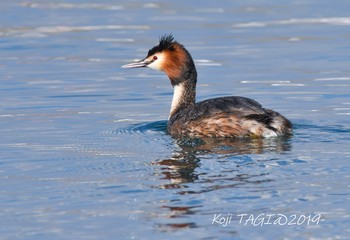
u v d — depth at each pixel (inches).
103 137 619.2
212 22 1225.4
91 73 906.7
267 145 565.3
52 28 1190.9
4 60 982.4
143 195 457.7
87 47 1055.0
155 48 671.1
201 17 1272.1
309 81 840.9
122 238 398.0
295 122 647.8
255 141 579.5
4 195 465.7
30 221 423.5
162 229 408.2
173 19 1257.4
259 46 1045.8
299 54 992.2
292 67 916.6
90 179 494.9
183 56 662.5
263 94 786.8
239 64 939.3
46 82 860.0
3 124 674.8
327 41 1072.2
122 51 1024.2
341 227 406.6
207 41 1079.6
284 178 481.1
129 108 742.5
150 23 1222.3
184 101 665.6
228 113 595.8
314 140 576.7
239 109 597.6
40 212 436.1
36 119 693.9
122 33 1144.8
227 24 1211.2
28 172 515.8
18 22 1243.8
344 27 1172.5
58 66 944.9
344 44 1048.2
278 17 1267.2
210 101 617.9
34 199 458.0
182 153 550.9
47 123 677.3
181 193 457.1
